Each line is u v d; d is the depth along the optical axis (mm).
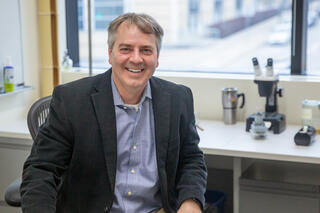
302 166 2898
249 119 2725
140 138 1724
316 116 2686
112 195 1637
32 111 2096
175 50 18094
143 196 1707
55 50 3303
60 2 3492
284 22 17438
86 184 1658
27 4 3180
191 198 1661
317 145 2426
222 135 2664
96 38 15422
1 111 3006
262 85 2736
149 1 17828
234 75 3186
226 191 3266
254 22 17828
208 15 17984
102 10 15328
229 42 18047
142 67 1654
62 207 1703
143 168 1716
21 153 2824
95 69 3584
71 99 1665
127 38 1618
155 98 1759
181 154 1818
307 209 2357
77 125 1636
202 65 17953
